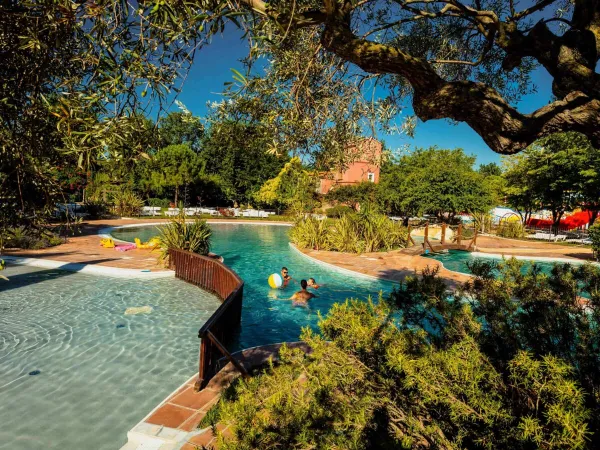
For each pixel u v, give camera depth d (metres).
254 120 3.89
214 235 26.88
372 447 2.42
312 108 3.89
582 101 2.26
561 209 28.34
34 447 4.00
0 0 1.92
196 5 1.92
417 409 2.53
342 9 2.48
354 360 2.88
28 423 4.44
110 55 2.12
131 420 4.54
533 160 26.12
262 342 7.68
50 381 5.50
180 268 12.37
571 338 2.84
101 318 8.36
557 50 2.47
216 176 45.50
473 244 20.52
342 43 2.50
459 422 2.25
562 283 3.34
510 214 40.66
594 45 2.34
